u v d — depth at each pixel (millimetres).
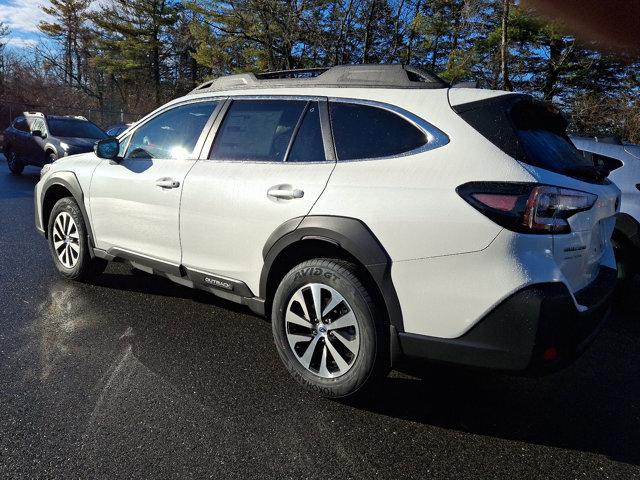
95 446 2322
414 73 2842
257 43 25672
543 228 2234
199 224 3344
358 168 2699
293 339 2885
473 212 2277
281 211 2883
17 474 2119
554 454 2430
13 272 4852
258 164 3129
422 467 2291
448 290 2330
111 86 42938
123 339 3498
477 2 18453
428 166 2480
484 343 2271
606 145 4695
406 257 2434
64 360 3145
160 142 3830
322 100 3018
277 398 2814
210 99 3615
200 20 26281
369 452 2383
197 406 2699
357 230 2562
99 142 3926
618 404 2945
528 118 2678
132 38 37312
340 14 21422
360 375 2611
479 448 2455
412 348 2475
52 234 4652
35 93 30000
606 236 3059
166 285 4688
